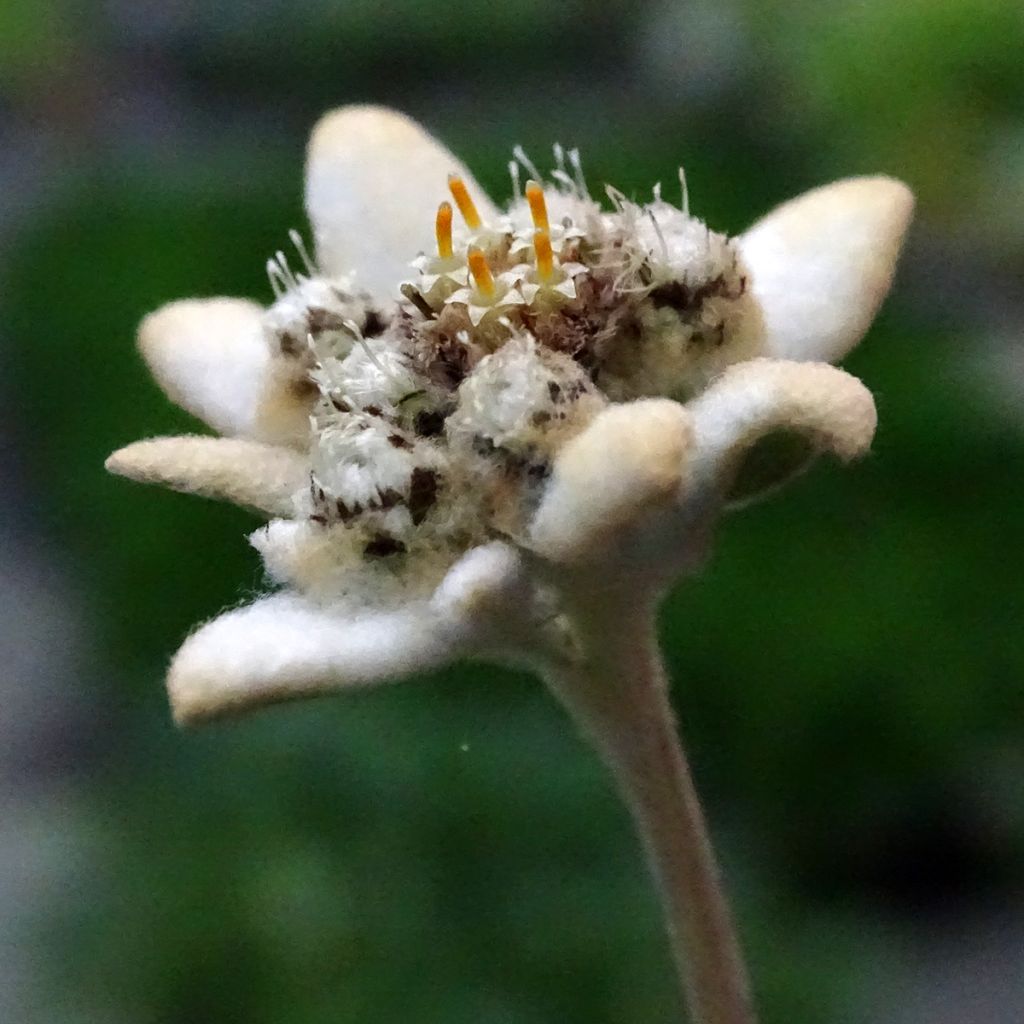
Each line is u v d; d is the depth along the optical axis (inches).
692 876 3.4
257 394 3.5
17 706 7.6
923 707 5.9
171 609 7.2
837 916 5.9
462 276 3.2
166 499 7.4
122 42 11.4
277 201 8.9
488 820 5.8
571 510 2.8
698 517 3.0
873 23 7.9
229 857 5.9
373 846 5.8
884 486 6.5
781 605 6.1
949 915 6.0
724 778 6.1
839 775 6.0
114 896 6.0
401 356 3.1
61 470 8.3
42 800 6.9
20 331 8.8
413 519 3.0
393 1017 5.3
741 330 3.2
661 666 3.4
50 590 8.3
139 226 9.0
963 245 7.9
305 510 3.1
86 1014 5.6
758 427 2.9
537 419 2.9
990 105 7.7
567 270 3.1
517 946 5.5
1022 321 7.6
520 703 6.3
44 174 10.5
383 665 2.9
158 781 6.6
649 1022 5.2
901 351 7.1
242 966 5.6
